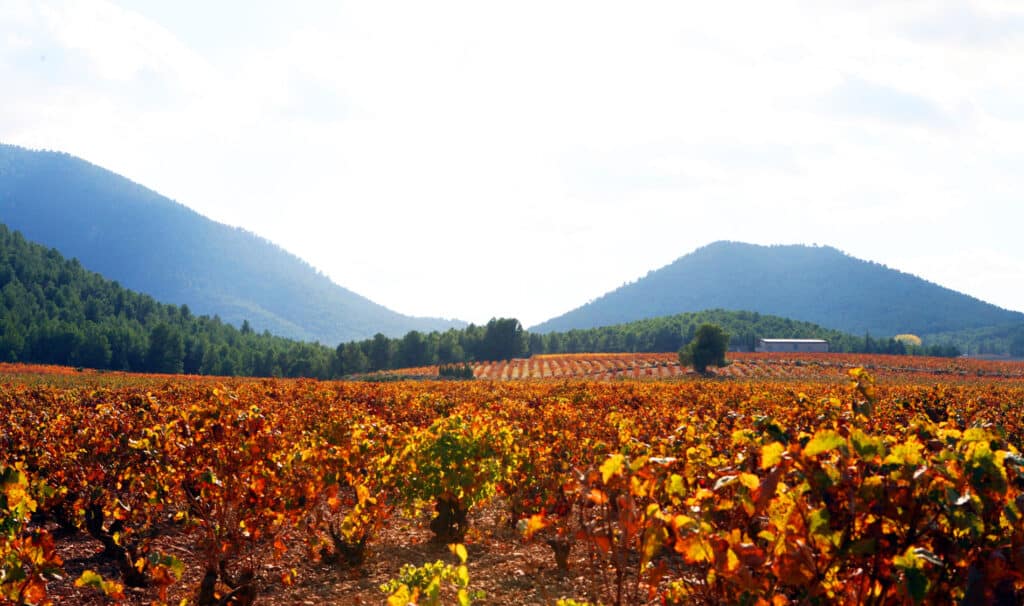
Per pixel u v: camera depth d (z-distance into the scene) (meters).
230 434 7.34
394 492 10.16
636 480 3.64
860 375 4.20
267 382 32.75
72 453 9.75
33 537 4.39
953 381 97.06
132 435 9.82
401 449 9.80
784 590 3.86
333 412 15.39
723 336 101.88
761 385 36.06
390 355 137.75
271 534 8.18
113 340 140.38
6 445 9.84
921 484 2.98
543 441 11.27
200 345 151.88
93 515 9.49
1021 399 25.80
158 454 7.98
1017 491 2.98
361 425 10.16
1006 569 2.71
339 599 7.83
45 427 11.07
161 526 11.06
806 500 3.45
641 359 140.62
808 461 3.15
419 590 3.68
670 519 3.37
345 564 9.08
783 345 197.88
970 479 2.93
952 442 3.52
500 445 10.30
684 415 10.60
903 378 100.69
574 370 123.38
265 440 7.36
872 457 2.97
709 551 3.26
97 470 9.35
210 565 7.23
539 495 9.98
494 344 147.50
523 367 130.75
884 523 3.09
